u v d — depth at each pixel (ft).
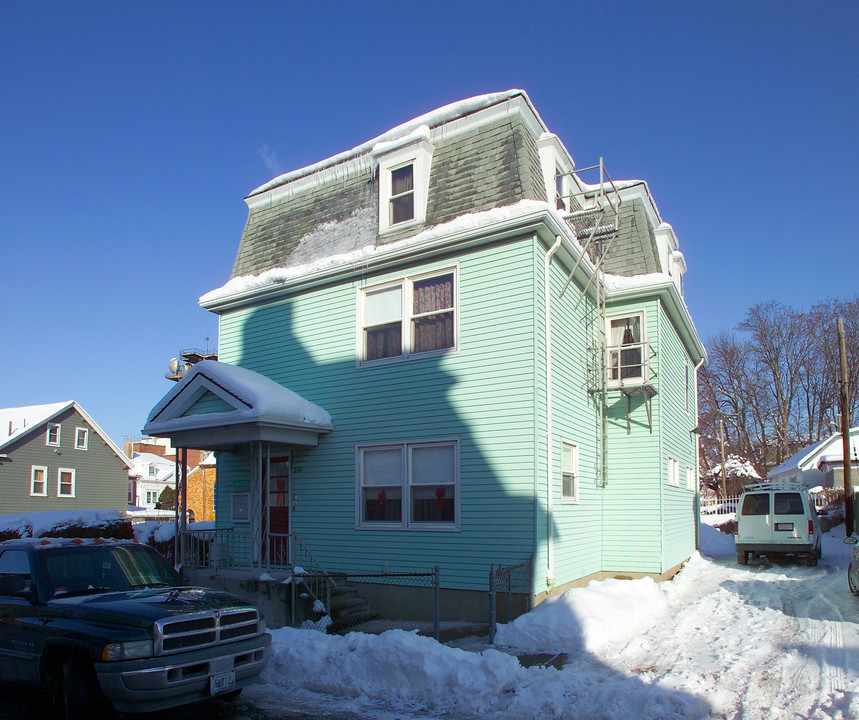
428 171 43.50
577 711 20.75
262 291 47.29
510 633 30.42
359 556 40.47
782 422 162.81
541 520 35.42
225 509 47.96
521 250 37.37
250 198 54.03
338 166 48.93
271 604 35.40
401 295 41.68
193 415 42.34
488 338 37.76
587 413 44.70
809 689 21.81
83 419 143.95
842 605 36.76
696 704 20.35
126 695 19.01
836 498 103.76
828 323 158.81
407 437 39.75
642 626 33.04
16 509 127.85
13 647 22.24
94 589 23.59
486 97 42.47
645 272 48.62
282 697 23.99
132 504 199.72
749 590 42.91
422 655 24.23
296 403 41.39
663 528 45.11
